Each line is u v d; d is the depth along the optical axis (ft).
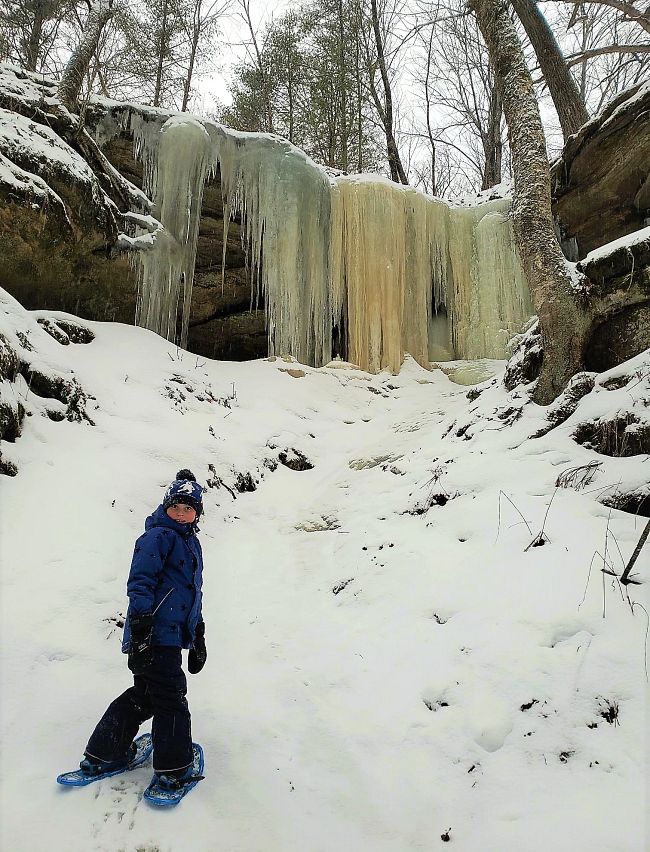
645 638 10.22
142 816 8.07
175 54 56.65
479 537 14.61
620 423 15.72
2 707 9.55
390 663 11.76
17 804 7.91
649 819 7.45
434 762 9.32
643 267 17.79
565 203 32.32
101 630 12.05
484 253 41.39
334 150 60.08
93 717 9.89
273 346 35.70
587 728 9.09
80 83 30.42
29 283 26.86
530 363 21.97
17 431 16.94
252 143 35.40
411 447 24.30
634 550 11.48
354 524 18.75
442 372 39.60
